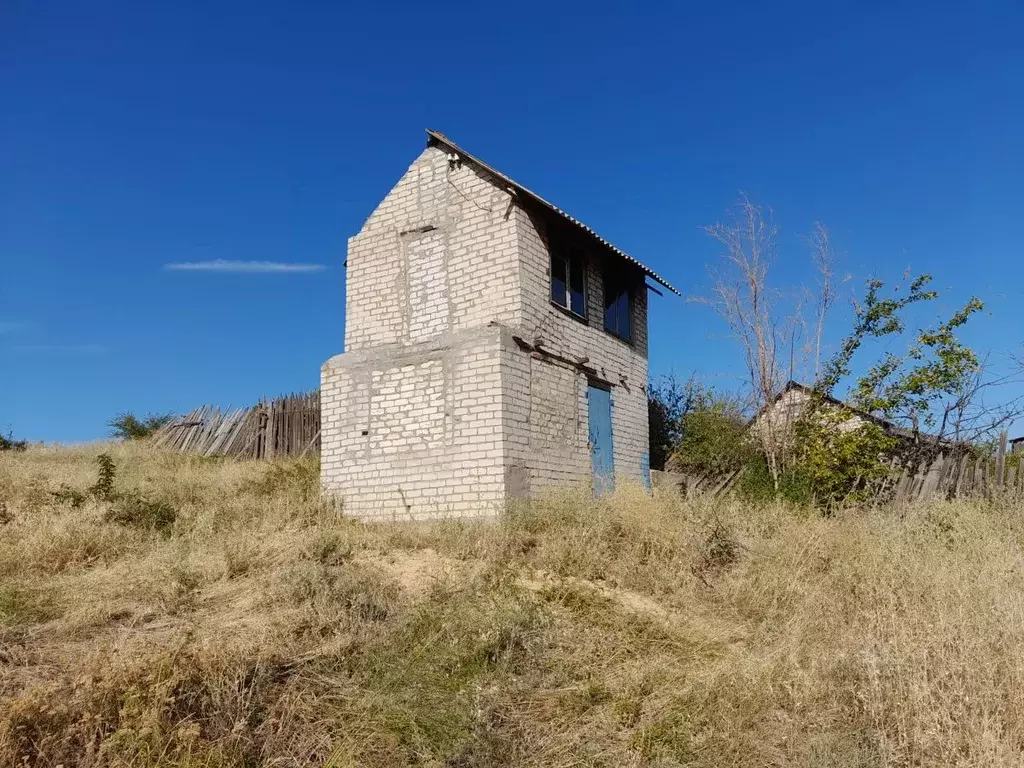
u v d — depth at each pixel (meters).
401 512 11.12
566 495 9.48
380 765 4.09
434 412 11.08
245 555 7.43
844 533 8.01
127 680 4.18
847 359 13.55
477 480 10.48
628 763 4.14
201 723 4.18
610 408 13.26
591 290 13.13
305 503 11.08
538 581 7.11
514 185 11.01
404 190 12.36
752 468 13.77
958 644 4.82
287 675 4.87
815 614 6.19
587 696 4.82
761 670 4.98
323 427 12.22
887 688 4.49
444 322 11.55
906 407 12.95
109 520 8.62
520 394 10.85
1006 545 7.71
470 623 5.62
